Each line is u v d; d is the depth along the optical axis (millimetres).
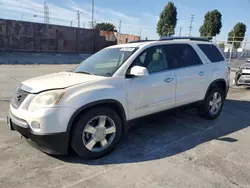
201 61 4816
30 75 11656
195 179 2834
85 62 4383
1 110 5578
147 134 4277
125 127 3629
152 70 3941
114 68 3627
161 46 4211
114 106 3457
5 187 2617
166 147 3734
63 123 2953
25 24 25688
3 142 3775
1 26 24281
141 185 2701
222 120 5199
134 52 3785
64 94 2980
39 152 3459
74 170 3012
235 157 3420
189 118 5262
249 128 4695
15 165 3088
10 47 25141
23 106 3057
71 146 3168
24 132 3041
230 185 2723
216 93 5156
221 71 5148
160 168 3086
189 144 3861
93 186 2672
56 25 27969
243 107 6457
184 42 4652
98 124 3305
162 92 4004
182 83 4324
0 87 8234
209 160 3316
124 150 3611
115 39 34344
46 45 27703
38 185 2672
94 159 3312
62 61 23688
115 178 2842
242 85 9391
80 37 30469
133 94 3602
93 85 3244
